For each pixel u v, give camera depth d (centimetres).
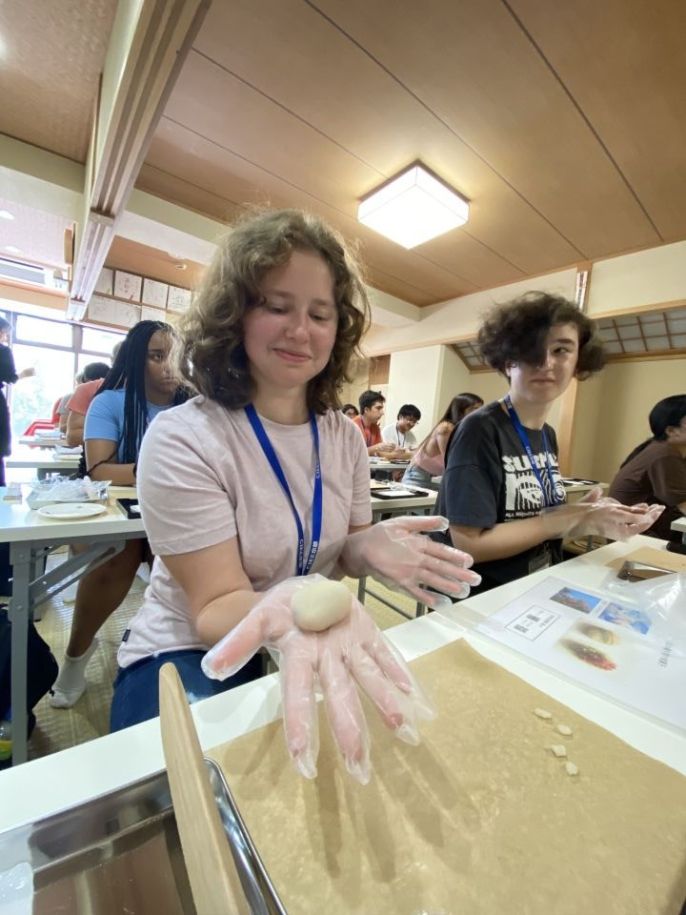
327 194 262
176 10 102
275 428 66
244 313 59
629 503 200
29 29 165
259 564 61
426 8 142
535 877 25
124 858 26
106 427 149
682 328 328
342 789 30
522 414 107
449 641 52
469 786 30
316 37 155
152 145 227
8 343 264
